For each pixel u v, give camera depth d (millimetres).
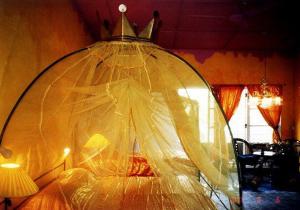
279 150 6594
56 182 2934
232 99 7484
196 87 3010
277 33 5918
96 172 3635
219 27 5590
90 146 3547
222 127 2842
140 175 4066
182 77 3115
